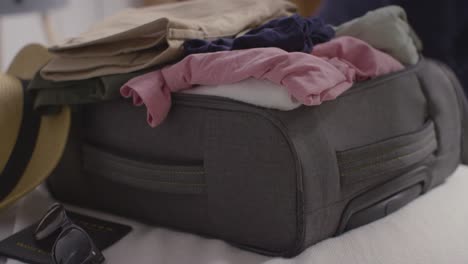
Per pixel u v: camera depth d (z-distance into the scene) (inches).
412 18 37.9
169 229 28.1
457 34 38.5
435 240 25.6
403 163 27.8
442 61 38.3
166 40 26.5
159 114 25.8
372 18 31.7
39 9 54.2
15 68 35.6
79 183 31.2
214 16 31.2
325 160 24.3
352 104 26.5
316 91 23.0
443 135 31.2
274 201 23.8
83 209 31.4
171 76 25.9
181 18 31.5
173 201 27.2
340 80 25.2
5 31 70.0
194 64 25.2
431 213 28.2
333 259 24.1
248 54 24.4
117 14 33.1
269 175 23.6
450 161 32.2
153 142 27.2
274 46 27.0
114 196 29.8
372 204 27.1
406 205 29.3
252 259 24.7
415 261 24.1
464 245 25.3
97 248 24.7
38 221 28.2
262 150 23.6
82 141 30.4
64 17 74.2
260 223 24.5
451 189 31.5
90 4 76.4
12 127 31.0
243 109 24.0
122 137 28.4
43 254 25.2
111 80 27.2
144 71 27.6
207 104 25.0
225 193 25.1
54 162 29.4
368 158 26.2
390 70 29.5
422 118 30.3
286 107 23.5
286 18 28.0
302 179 23.2
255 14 32.0
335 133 25.2
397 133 28.2
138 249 25.8
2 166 30.2
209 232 26.6
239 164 24.3
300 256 24.3
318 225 24.5
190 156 26.0
